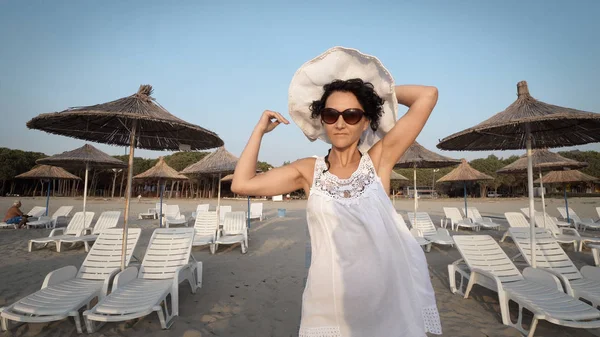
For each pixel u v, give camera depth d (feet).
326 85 3.92
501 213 57.36
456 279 17.39
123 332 10.94
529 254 15.67
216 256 23.04
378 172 3.84
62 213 37.42
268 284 16.46
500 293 12.12
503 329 11.46
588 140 13.97
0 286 15.70
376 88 4.02
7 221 34.27
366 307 3.27
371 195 3.51
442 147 17.21
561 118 11.15
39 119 12.64
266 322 11.98
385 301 3.30
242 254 23.66
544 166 31.27
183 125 13.07
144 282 13.01
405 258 3.51
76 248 24.99
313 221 3.59
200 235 26.48
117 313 10.05
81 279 13.42
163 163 41.11
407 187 151.53
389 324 3.27
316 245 3.55
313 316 3.37
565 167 32.01
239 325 11.71
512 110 13.08
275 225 39.96
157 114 13.07
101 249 15.15
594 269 13.85
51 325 11.28
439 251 24.45
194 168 31.76
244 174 3.94
